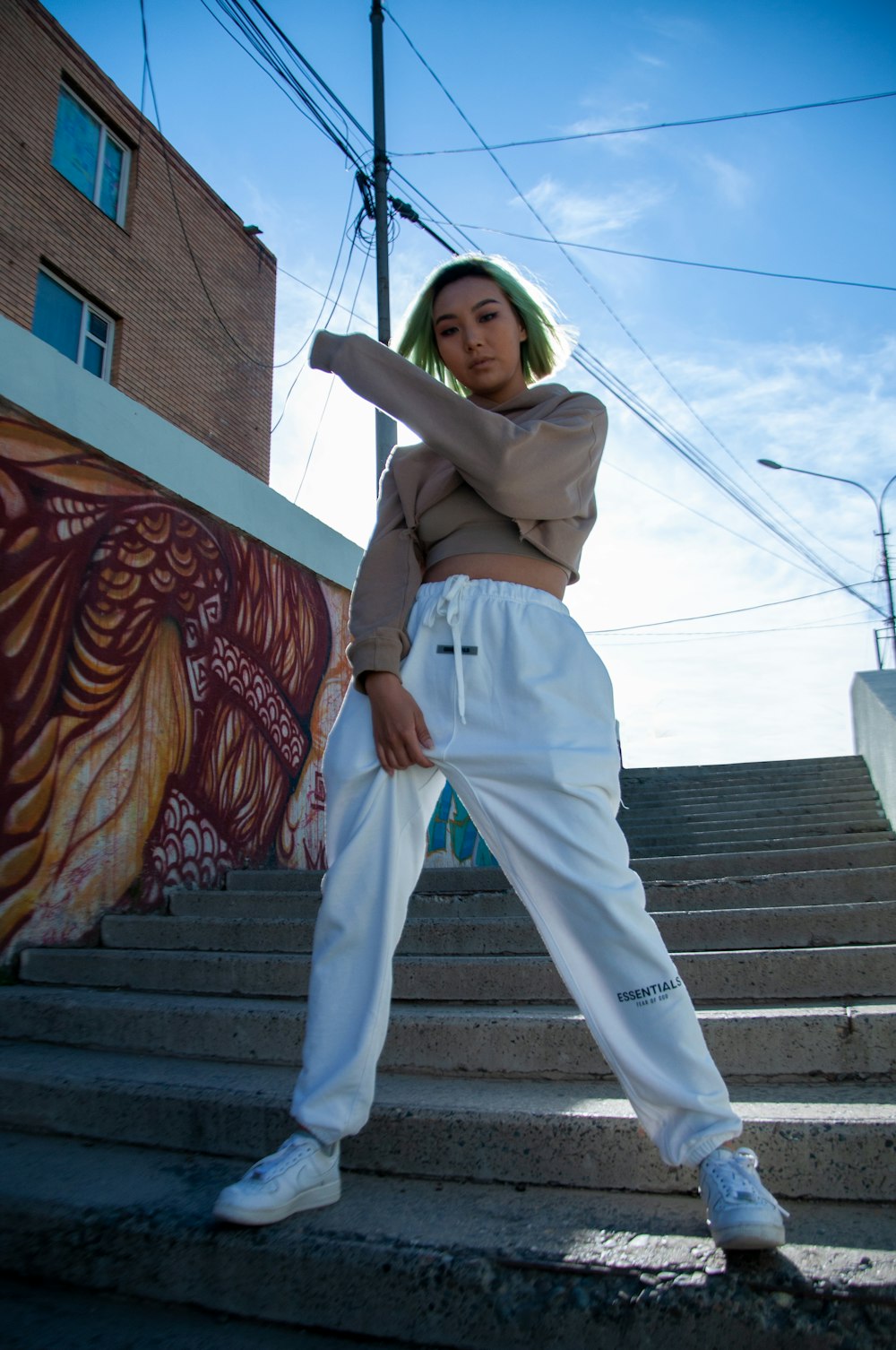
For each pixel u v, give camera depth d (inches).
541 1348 48.9
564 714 56.3
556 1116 63.7
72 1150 73.0
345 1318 52.8
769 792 374.9
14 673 122.5
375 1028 56.4
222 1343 52.4
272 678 183.9
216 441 510.6
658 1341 47.4
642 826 350.0
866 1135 59.0
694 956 92.1
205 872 156.9
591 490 63.5
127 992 105.7
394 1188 62.9
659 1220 56.0
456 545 61.5
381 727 57.6
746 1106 65.9
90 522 138.4
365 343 59.6
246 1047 86.5
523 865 55.7
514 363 66.8
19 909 119.0
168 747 151.1
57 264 415.5
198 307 504.4
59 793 127.6
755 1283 47.5
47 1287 59.9
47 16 421.4
